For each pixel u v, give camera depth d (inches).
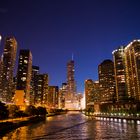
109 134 3405.5
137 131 3759.8
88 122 6599.4
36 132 3659.0
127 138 2923.2
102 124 5664.4
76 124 5713.6
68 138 2967.5
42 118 7869.1
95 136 3181.6
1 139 2800.2
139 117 6397.6
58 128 4473.4
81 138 2967.5
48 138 2952.8
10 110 6082.7
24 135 3221.0
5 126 3403.1
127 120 6781.5
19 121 4591.5
